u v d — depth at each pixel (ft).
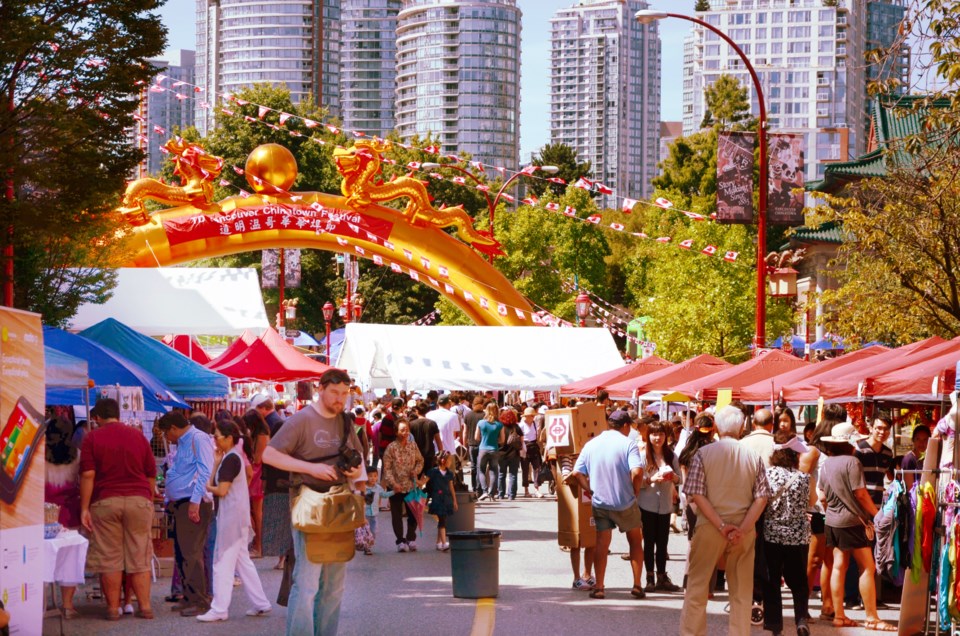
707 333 169.27
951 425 40.55
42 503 37.88
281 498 45.68
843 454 44.32
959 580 38.86
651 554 52.39
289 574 45.57
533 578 56.39
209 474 45.96
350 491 35.88
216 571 44.70
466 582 49.93
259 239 131.54
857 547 43.55
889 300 87.97
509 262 248.32
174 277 94.38
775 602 41.09
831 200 91.61
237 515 45.11
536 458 110.01
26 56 49.93
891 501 41.01
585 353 114.32
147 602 45.29
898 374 52.19
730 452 38.17
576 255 262.26
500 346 113.19
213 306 91.66
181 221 128.26
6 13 48.11
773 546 40.83
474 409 110.83
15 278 70.03
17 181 50.44
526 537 74.23
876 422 48.78
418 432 76.54
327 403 36.04
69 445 48.08
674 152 306.14
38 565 37.42
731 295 169.37
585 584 52.85
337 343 189.47
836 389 59.57
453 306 253.65
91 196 52.21
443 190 301.22
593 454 50.60
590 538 52.49
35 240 54.08
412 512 67.87
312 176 274.98
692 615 38.32
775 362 83.41
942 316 87.20
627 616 45.57
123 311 89.56
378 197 134.41
